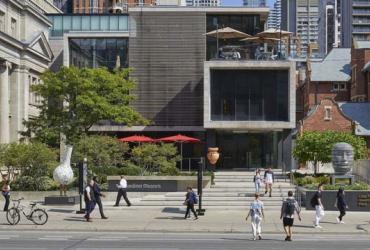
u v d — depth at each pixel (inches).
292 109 2390.5
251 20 2901.1
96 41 2910.9
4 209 1504.7
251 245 967.6
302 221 1374.3
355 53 3722.9
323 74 3912.4
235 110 2406.5
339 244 994.1
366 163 2012.8
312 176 2042.3
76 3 7111.2
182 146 2790.4
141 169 2054.6
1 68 2795.3
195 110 2815.0
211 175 1975.9
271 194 1722.4
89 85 2162.9
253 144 2527.1
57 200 1668.3
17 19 3006.9
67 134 2177.7
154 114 2817.4
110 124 2751.0
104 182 1899.6
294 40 5334.6
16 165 1891.0
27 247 915.4
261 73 2417.6
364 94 3659.0
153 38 2849.4
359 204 1589.6
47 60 3326.8
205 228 1229.1
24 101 2972.4
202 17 2854.3
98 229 1218.6
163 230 1210.0
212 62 2399.1
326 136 2176.4
